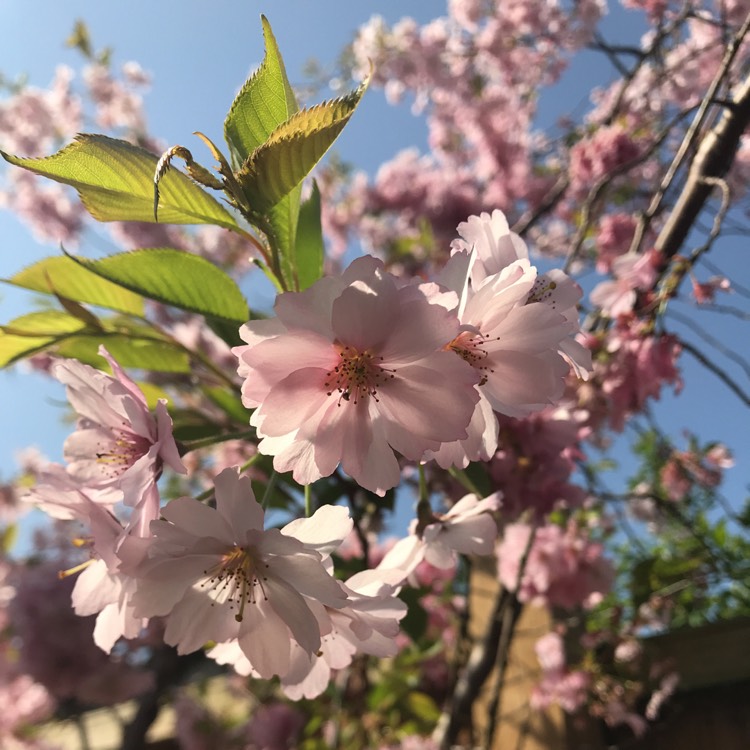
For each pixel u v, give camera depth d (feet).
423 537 0.55
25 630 1.47
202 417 0.76
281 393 0.42
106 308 0.67
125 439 0.53
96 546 0.46
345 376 0.43
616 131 1.38
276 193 0.44
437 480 0.80
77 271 0.65
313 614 0.45
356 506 0.80
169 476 1.33
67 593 1.50
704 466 1.33
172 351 0.73
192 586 0.45
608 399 0.92
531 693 1.29
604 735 1.22
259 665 0.46
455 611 1.50
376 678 1.51
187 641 0.46
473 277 0.47
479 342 0.46
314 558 0.44
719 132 0.90
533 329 0.45
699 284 0.90
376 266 0.41
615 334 0.91
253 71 0.45
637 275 0.93
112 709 1.89
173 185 0.46
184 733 1.69
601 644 1.27
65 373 0.52
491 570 1.43
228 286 0.59
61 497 0.48
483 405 0.47
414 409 0.43
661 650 1.18
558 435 0.77
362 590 0.49
